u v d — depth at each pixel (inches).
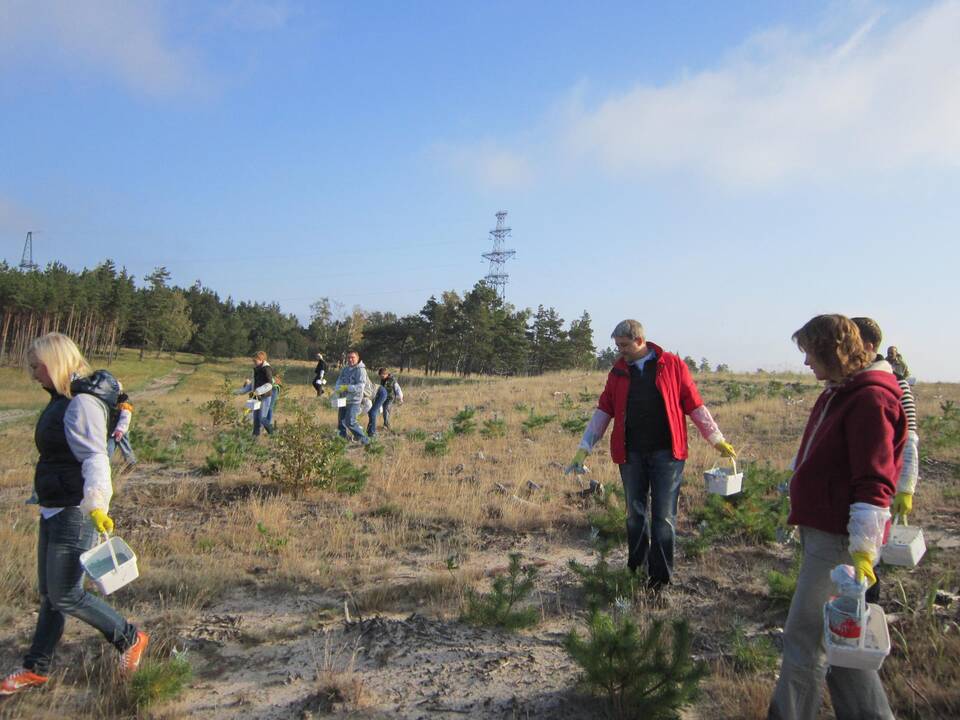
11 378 1876.2
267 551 215.3
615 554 214.1
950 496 265.0
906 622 149.6
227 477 322.7
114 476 325.7
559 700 127.3
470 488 296.5
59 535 129.0
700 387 818.8
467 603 169.6
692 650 145.8
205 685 137.6
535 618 159.5
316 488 291.0
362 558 212.1
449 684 134.9
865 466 96.3
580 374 1178.0
